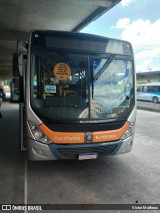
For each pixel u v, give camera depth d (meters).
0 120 11.95
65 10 9.66
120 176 4.86
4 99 28.84
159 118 14.90
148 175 4.94
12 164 5.43
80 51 4.69
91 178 4.73
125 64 5.04
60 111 4.42
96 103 4.66
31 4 9.29
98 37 4.83
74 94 4.57
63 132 4.35
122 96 4.93
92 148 4.54
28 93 4.37
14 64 4.67
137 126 11.41
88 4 8.65
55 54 4.55
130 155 6.34
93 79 4.71
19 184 4.38
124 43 5.10
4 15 10.88
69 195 4.00
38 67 4.46
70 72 4.61
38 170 5.09
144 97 29.67
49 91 4.45
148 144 7.66
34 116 4.34
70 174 4.91
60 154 4.41
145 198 3.95
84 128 4.46
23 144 4.93
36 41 4.49
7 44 16.66
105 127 4.62
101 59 4.82
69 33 4.65
